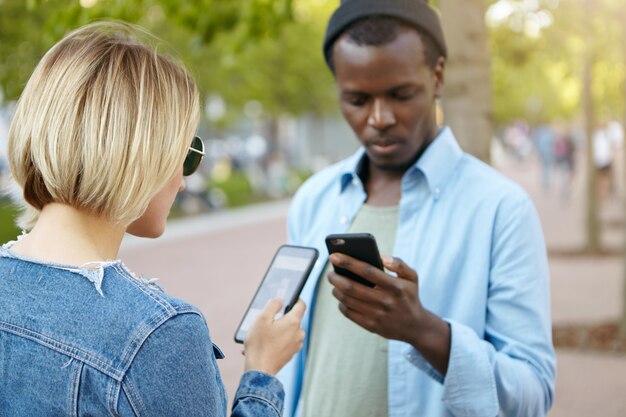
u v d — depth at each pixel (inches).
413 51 71.5
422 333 62.3
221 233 597.9
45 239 51.1
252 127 1566.2
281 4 195.3
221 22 198.5
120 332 46.8
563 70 399.2
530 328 68.9
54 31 157.4
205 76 668.1
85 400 46.6
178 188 56.5
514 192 72.4
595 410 184.5
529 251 70.5
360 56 71.2
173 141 51.6
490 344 67.9
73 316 47.6
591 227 433.1
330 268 79.4
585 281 348.5
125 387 45.9
